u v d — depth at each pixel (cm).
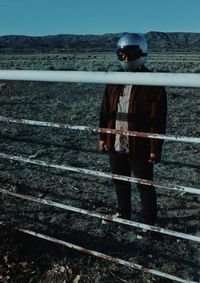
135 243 470
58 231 491
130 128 434
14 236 441
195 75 259
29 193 627
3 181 673
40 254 427
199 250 457
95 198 612
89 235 487
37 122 369
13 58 6562
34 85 2036
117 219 359
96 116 1241
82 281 390
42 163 385
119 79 281
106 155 836
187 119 1176
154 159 439
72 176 704
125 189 497
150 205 471
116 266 414
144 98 428
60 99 1583
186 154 830
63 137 970
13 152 849
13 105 1446
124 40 427
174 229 512
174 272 413
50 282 388
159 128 430
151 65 4012
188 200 600
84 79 294
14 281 390
